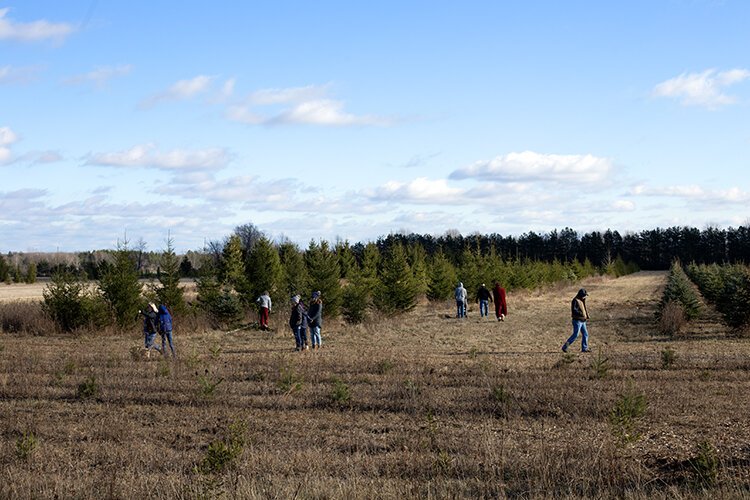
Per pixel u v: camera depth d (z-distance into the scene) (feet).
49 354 75.51
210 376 56.80
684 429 38.27
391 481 29.14
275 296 112.57
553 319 118.21
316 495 27.02
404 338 90.43
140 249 112.68
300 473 30.76
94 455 34.22
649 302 163.22
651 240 490.08
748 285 85.40
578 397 45.73
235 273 119.75
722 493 25.96
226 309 107.55
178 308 107.55
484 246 344.08
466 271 170.19
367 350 77.15
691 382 52.49
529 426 39.63
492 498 27.50
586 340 73.82
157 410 44.73
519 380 53.01
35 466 32.42
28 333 102.83
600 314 123.85
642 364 61.62
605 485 28.58
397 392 48.55
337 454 34.14
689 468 30.50
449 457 32.60
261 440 37.04
